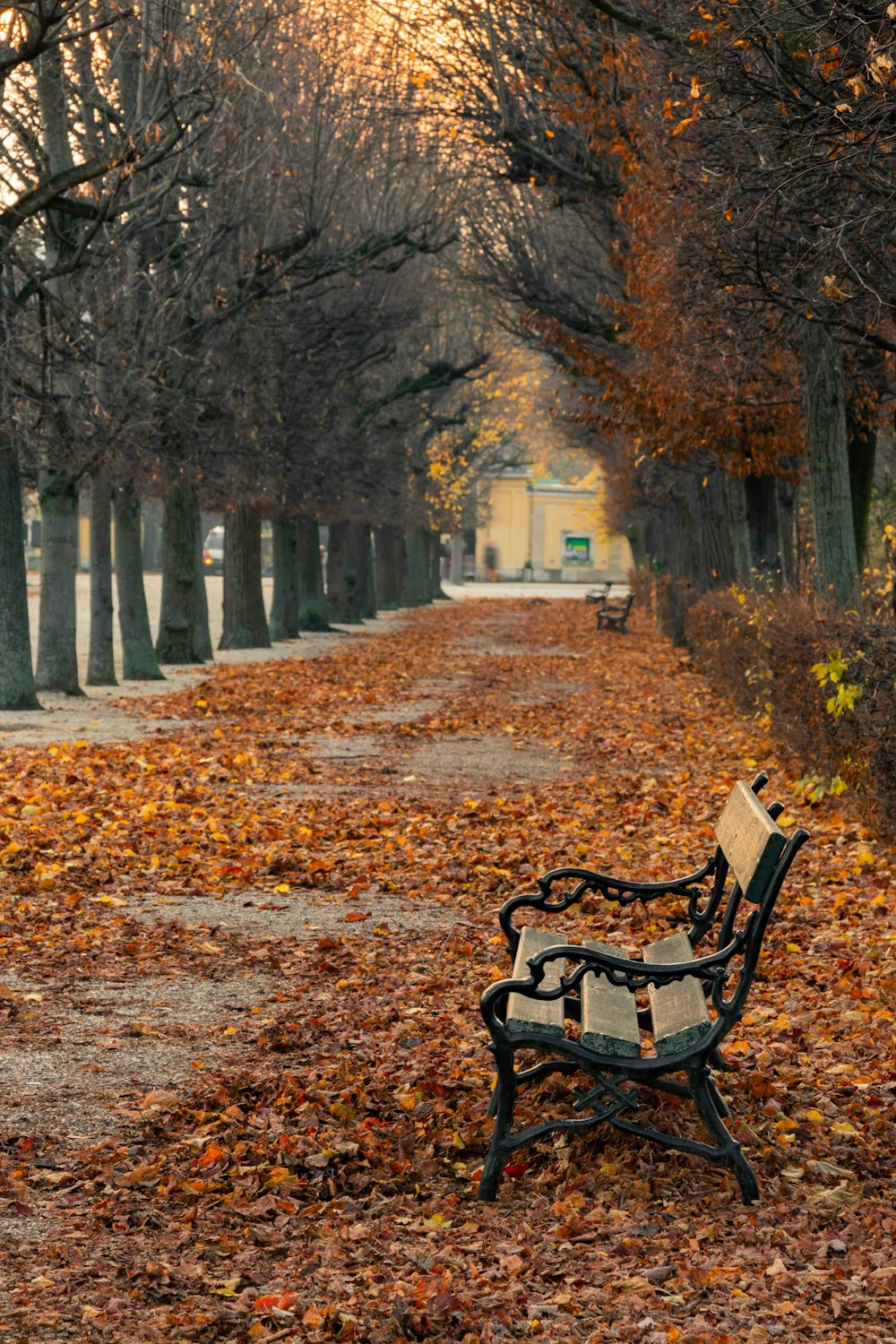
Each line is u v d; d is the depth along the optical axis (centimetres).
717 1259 412
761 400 1734
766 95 951
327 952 776
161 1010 664
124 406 1973
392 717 2047
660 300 1434
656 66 1238
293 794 1352
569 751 1662
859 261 1120
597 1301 386
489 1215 450
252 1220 438
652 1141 475
